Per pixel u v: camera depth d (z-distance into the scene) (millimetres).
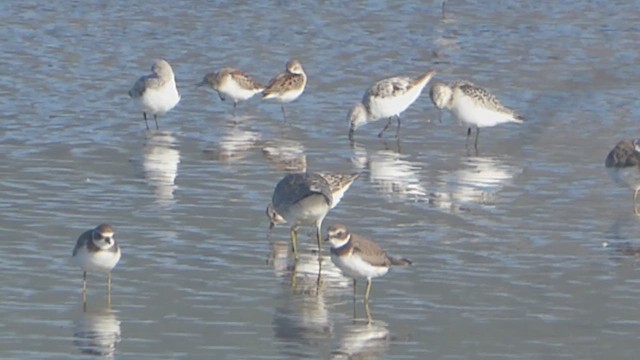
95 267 16578
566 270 18188
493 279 17812
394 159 24422
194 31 35688
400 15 38000
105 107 27828
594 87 29922
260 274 17938
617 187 22547
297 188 18359
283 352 15172
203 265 18188
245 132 26266
